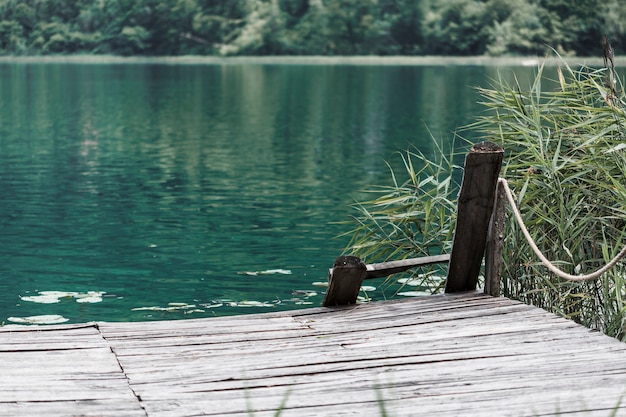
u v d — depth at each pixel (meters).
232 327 5.55
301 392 4.51
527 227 6.45
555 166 6.23
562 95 6.73
